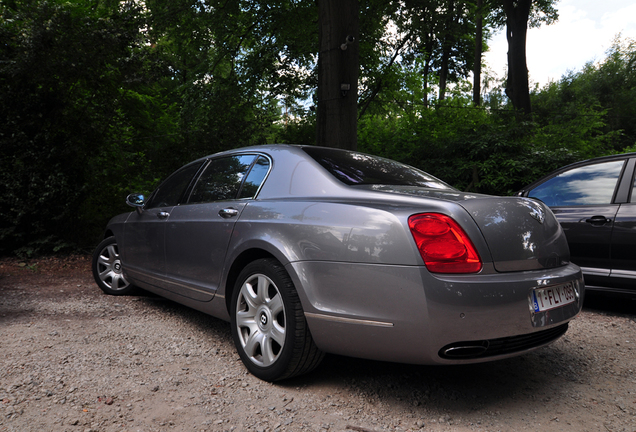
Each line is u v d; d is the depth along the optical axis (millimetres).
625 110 37469
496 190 10633
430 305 1940
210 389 2373
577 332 3551
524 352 2180
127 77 7602
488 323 1967
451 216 2039
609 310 4258
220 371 2629
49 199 6719
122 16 8180
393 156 12180
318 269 2256
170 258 3469
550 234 2383
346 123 7945
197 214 3223
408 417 2117
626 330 3600
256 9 12016
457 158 11172
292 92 13508
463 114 12422
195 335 3291
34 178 6637
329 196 2441
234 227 2799
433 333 1949
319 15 8062
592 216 4129
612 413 2193
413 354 2029
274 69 13188
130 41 7594
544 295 2178
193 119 11055
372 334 2092
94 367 2605
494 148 10453
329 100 7941
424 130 12273
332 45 7871
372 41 13664
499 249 2078
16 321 3498
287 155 2869
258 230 2607
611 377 2646
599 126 17203
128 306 4098
